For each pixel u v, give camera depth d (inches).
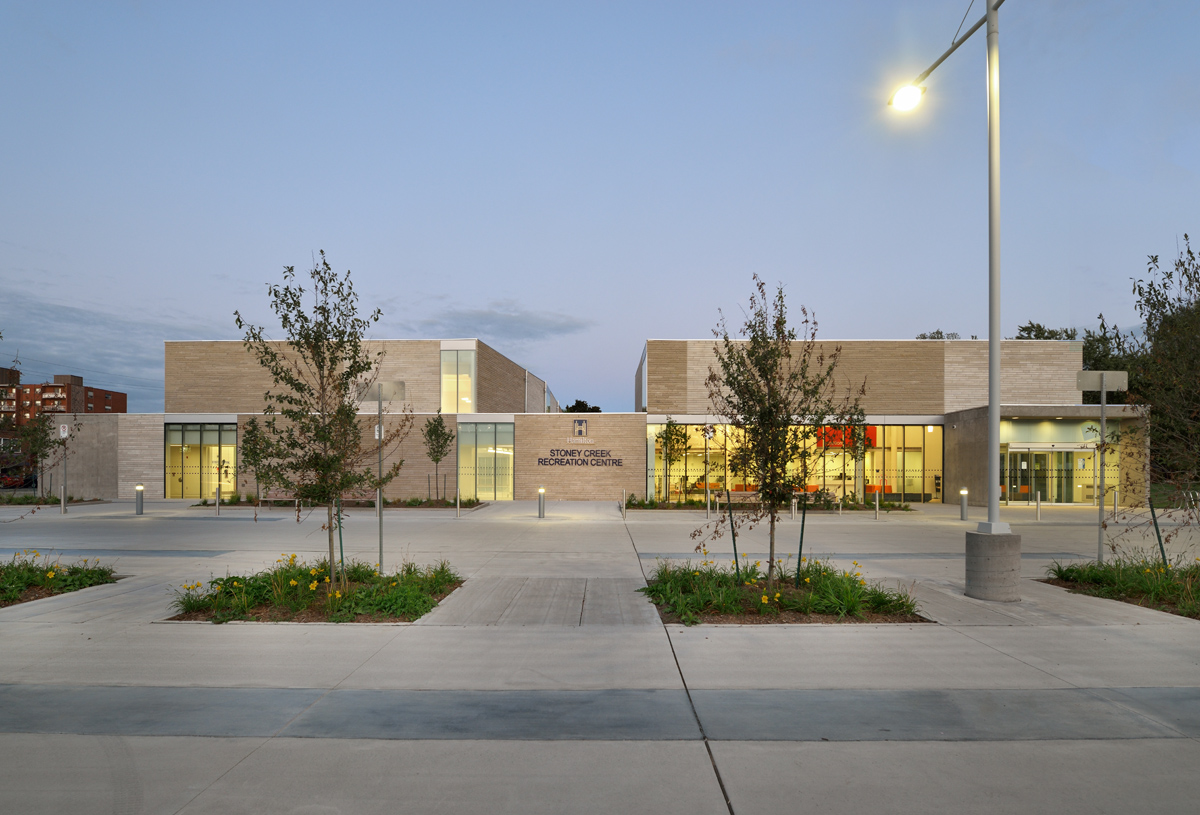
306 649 263.9
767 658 252.4
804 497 386.9
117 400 4726.9
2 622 309.3
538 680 226.5
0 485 1176.2
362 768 159.8
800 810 140.6
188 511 977.5
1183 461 377.4
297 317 350.0
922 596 368.5
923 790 149.4
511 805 142.6
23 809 140.1
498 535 693.3
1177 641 276.4
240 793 147.4
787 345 370.3
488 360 1465.3
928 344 1282.0
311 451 350.6
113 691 214.2
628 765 161.8
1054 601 356.8
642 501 1142.3
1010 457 1135.6
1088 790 149.6
